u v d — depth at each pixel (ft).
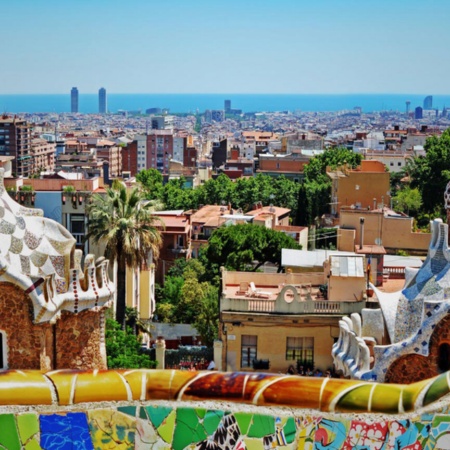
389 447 24.71
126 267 189.67
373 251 179.42
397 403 24.64
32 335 80.74
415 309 91.66
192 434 25.48
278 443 25.14
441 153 430.61
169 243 293.84
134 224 172.04
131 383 25.59
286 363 135.23
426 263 94.48
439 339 82.02
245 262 228.02
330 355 134.82
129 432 25.53
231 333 135.64
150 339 199.52
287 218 391.45
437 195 430.61
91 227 174.91
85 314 86.89
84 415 25.46
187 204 467.11
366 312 102.94
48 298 81.15
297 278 153.89
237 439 25.32
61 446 25.34
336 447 24.94
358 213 277.64
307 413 25.07
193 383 25.54
